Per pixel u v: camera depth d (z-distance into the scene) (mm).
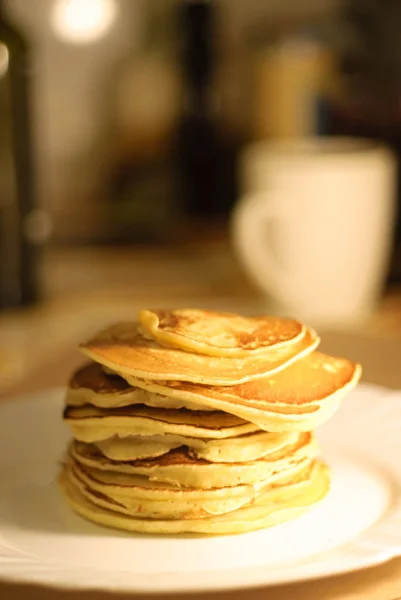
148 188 961
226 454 527
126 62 963
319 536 521
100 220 958
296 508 532
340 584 491
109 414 534
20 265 818
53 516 540
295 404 521
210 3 945
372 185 774
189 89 958
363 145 813
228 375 519
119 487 529
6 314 813
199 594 480
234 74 989
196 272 891
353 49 919
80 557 510
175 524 522
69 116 972
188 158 972
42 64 957
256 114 939
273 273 781
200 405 529
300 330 548
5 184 810
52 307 826
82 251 941
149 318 540
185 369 519
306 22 971
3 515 542
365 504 542
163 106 961
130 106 962
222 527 521
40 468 579
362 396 617
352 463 572
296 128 913
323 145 815
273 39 960
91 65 963
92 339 550
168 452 535
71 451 561
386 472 564
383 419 601
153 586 459
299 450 542
